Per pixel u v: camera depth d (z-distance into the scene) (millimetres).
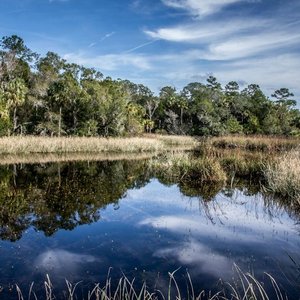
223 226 7469
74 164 19156
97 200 10273
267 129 47656
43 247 6254
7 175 14930
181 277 4973
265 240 6508
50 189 12008
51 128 37188
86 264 5469
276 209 8789
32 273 5133
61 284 4770
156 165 17719
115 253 5945
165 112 57781
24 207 9328
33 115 39219
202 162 14352
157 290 4559
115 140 28859
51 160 20656
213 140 31438
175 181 13625
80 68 47719
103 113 39750
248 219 7961
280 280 4809
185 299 4344
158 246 6266
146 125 53750
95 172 16359
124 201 10117
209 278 4926
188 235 6883
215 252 5930
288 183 9969
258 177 13625
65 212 8836
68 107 40438
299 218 7934
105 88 44031
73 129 39188
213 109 55375
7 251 6039
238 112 58656
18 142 23969
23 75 39250
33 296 4410
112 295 4445
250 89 75375
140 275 5059
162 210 8984
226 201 9898
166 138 39125
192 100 61688
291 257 5652
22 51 39281
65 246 6309
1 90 32625
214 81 77000
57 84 39531
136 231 7188
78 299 4344
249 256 5723
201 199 10242
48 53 44469
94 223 7805
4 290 4574
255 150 24922
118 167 18188
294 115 59219
